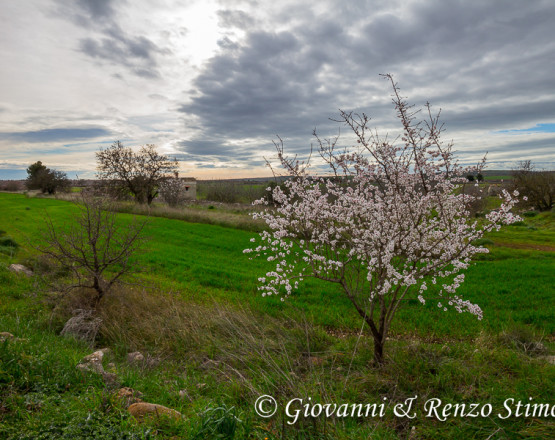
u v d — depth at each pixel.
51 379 4.77
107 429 3.57
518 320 10.55
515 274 16.75
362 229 7.23
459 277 7.37
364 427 4.50
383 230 6.91
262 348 7.12
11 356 4.98
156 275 15.44
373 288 7.30
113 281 10.43
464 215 7.36
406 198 6.96
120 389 4.94
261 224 31.39
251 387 5.28
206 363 7.11
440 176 7.06
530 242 29.88
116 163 48.72
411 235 6.89
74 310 9.05
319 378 6.02
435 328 9.77
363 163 7.22
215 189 66.69
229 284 14.30
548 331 9.70
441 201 7.02
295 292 13.42
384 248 6.74
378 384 6.07
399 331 9.66
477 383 5.89
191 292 12.91
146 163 49.75
